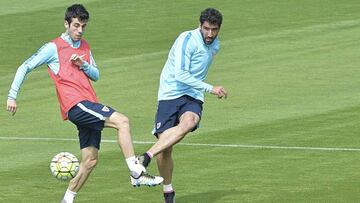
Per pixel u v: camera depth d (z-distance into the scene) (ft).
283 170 127.44
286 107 169.58
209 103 173.78
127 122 104.73
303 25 248.32
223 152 138.51
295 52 219.82
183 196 115.96
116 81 195.83
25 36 243.60
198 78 111.65
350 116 160.66
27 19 261.44
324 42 229.66
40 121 163.84
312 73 199.21
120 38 238.48
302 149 139.23
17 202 113.91
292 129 152.25
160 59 215.92
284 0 277.44
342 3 272.72
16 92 105.70
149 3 276.82
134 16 262.06
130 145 103.65
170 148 110.32
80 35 106.01
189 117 108.99
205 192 117.50
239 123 157.79
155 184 103.96
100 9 270.87
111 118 104.68
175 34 241.76
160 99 112.37
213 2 277.03
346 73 198.70
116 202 113.70
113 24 253.85
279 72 200.75
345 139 144.87
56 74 106.32
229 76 197.88
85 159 108.47
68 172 106.73
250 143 143.64
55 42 106.42
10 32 247.70
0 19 261.85
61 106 106.83
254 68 204.74
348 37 234.17
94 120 104.99
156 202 113.70
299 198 113.39
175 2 277.64
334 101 173.47
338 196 114.01
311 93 181.06
